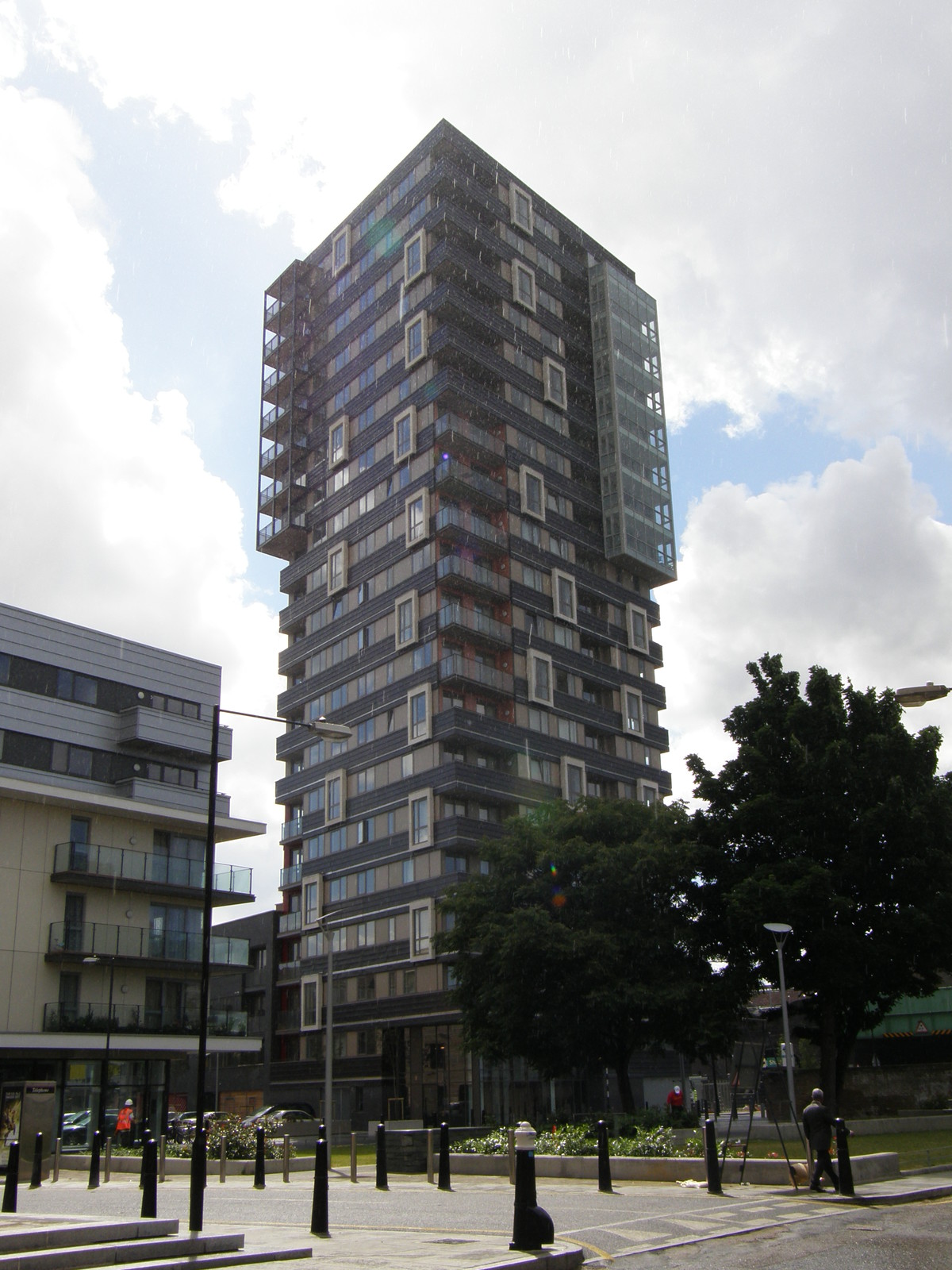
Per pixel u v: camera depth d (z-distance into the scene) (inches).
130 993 1514.5
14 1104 1206.9
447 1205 701.9
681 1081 2281.0
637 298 3344.0
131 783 1755.7
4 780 1412.4
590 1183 826.2
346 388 3085.6
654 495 3144.7
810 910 1248.2
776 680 1459.2
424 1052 2311.8
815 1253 461.1
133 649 1884.8
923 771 1334.9
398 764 2568.9
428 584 2615.7
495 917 1541.6
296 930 2817.4
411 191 3004.4
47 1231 455.2
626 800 1674.5
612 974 1411.2
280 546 3206.2
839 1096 1353.3
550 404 3002.0
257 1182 904.3
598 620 2928.2
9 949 1398.9
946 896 1234.6
